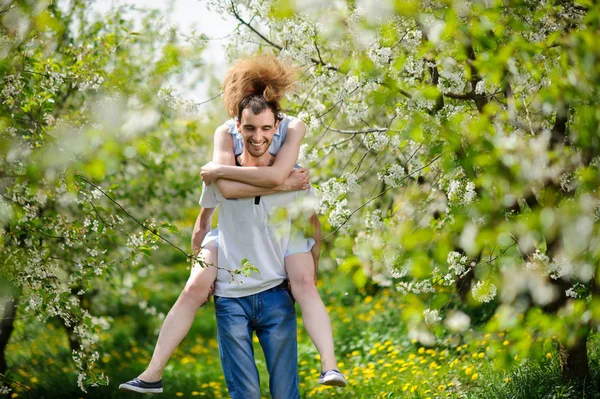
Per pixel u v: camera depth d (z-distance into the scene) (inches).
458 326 120.7
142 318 442.0
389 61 162.2
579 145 113.0
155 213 344.5
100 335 374.9
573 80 115.4
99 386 300.7
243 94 147.9
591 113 112.3
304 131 154.7
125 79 235.6
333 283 450.0
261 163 151.2
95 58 206.8
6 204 153.9
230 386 152.3
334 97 176.9
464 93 169.5
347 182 165.8
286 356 152.9
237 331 151.1
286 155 149.2
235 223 150.8
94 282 335.3
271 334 152.1
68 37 266.1
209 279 152.8
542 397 183.5
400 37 153.9
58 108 234.2
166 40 235.5
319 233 159.5
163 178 333.7
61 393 296.5
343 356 338.3
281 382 152.5
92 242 184.1
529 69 126.6
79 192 161.9
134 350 395.9
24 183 155.3
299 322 407.8
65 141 94.4
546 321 105.2
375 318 366.9
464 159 106.7
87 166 94.3
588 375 185.5
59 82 168.4
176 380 324.8
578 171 111.0
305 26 164.9
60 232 179.2
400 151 192.7
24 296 175.5
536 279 105.0
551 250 139.4
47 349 346.6
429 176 196.9
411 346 303.1
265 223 149.6
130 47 276.1
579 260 109.3
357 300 420.5
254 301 151.7
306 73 202.1
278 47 186.9
